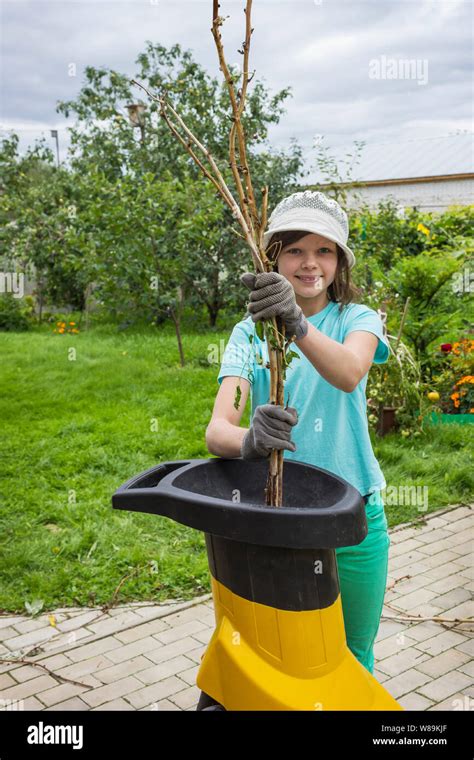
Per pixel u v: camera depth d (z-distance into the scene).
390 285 7.61
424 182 18.56
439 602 3.76
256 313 1.59
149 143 14.06
